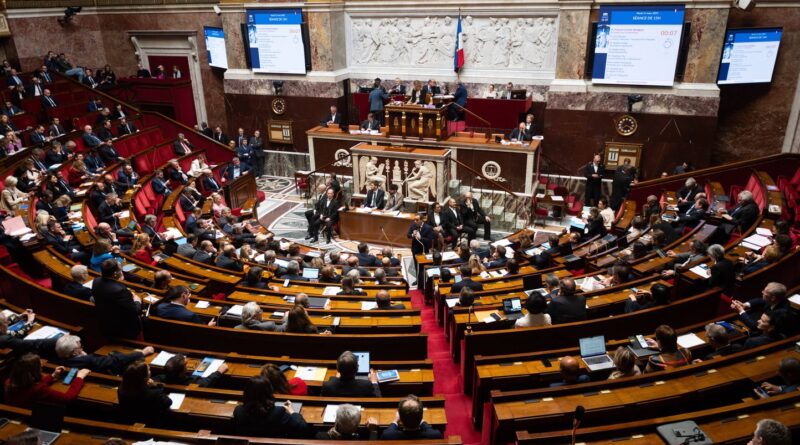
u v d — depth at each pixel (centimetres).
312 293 804
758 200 1146
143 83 2064
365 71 1866
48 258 831
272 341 629
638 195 1425
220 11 1877
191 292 775
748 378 486
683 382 490
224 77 1953
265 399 430
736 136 1562
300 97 1877
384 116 1725
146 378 457
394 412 482
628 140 1559
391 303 788
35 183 1223
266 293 786
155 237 1062
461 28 1692
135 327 607
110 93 1994
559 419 465
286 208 1653
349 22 1834
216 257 955
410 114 1541
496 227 1495
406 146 1559
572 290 658
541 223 1504
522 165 1488
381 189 1445
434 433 436
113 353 550
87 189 1231
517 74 1689
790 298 645
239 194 1576
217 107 2127
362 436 469
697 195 1125
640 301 685
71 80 1855
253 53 1880
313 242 1419
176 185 1521
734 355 513
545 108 1666
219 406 477
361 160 1542
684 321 667
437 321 896
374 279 947
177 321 638
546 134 1628
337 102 1848
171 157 1677
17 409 440
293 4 1773
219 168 1673
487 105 1648
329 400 488
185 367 527
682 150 1520
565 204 1516
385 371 566
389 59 1828
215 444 406
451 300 768
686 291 730
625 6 1444
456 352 727
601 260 923
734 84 1498
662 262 846
